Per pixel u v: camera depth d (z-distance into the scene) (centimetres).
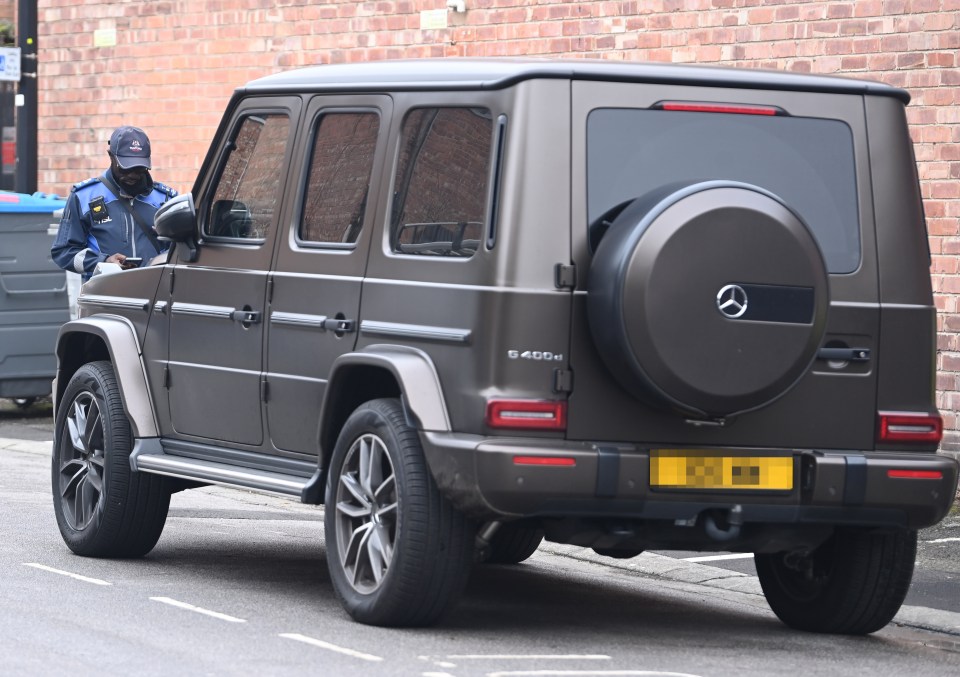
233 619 1095
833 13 1825
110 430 1312
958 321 1769
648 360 975
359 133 1141
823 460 1042
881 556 1123
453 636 1067
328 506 1111
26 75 2548
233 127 1261
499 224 1013
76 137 2745
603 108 1031
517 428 1001
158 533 1327
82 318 1405
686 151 1048
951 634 1195
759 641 1120
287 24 2406
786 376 998
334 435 1130
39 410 2542
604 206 1022
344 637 1043
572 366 1009
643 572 1427
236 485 1184
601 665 998
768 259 990
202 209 1275
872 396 1076
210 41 2516
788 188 1069
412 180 1089
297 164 1188
